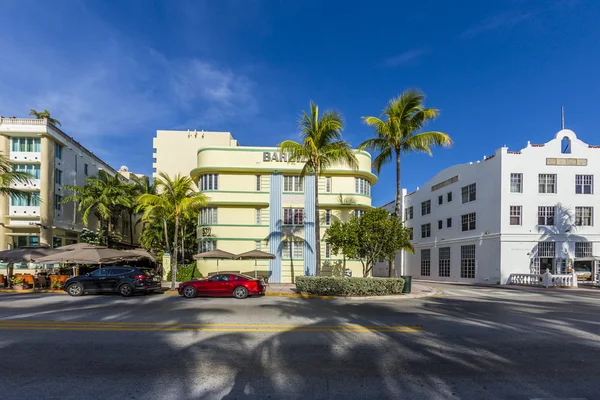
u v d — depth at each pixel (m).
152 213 22.56
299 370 5.43
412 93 17.88
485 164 27.72
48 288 18.55
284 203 24.02
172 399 4.34
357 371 5.41
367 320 9.69
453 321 9.70
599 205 26.20
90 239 31.14
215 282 15.15
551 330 8.60
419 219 37.34
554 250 25.66
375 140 19.00
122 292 15.60
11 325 8.74
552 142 26.52
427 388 4.76
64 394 4.50
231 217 23.80
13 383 4.88
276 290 17.75
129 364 5.69
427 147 17.98
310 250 23.80
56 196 30.36
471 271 28.64
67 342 7.05
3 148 28.02
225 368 5.51
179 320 9.48
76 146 34.12
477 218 28.31
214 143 48.84
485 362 5.92
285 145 17.16
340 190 24.50
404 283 16.66
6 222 27.91
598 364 5.88
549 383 4.99
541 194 26.05
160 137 48.62
